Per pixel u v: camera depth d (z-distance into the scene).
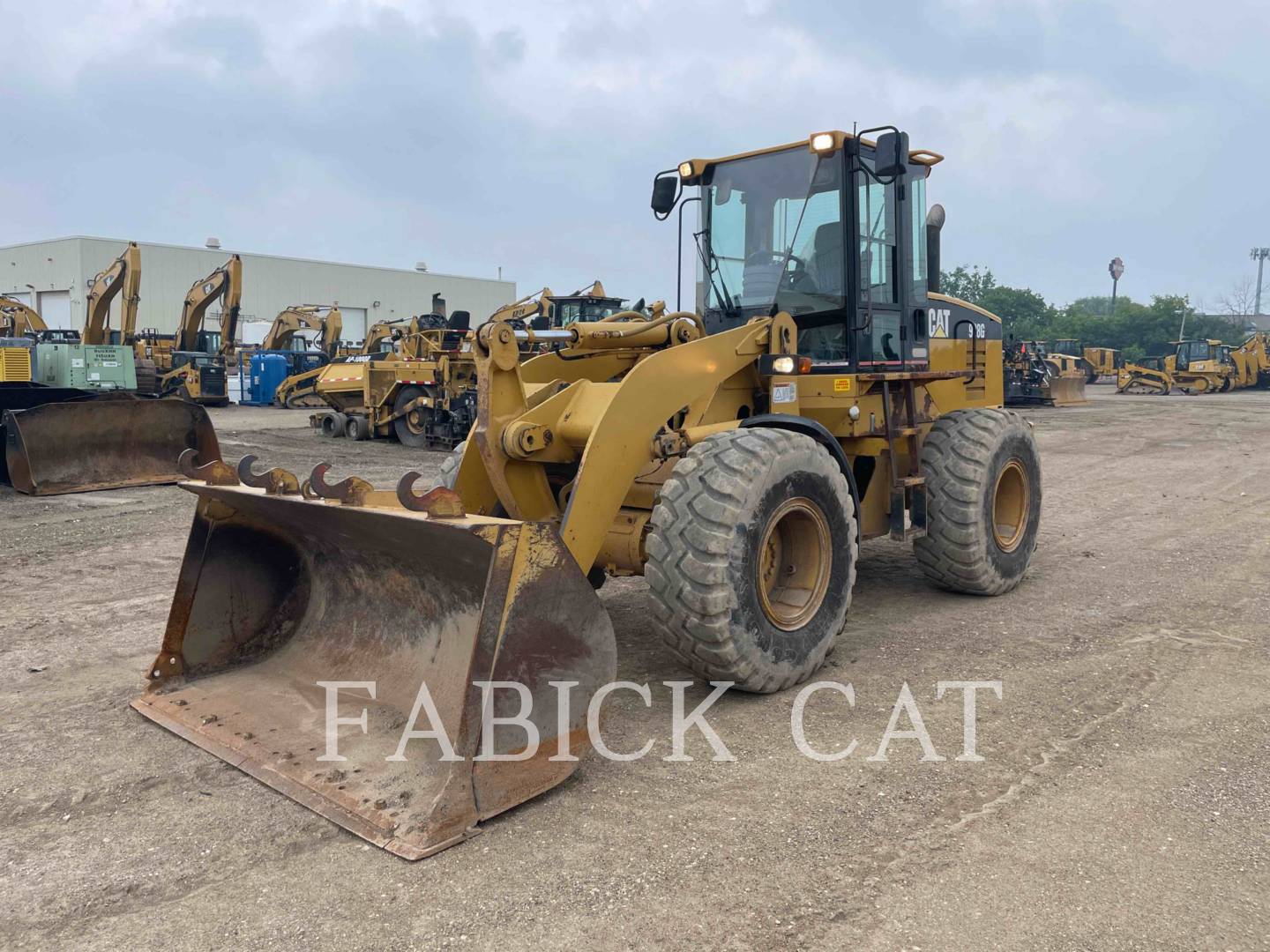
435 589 3.81
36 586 6.47
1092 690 4.29
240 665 4.39
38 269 47.50
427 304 60.62
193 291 27.84
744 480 3.94
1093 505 9.91
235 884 2.80
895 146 4.79
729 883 2.76
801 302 5.29
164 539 8.07
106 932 2.58
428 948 2.49
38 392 11.91
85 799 3.34
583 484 3.84
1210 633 5.15
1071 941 2.48
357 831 3.05
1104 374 47.97
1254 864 2.84
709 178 5.64
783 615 4.30
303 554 4.52
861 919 2.58
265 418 24.08
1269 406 27.97
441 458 14.90
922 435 5.91
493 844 3.00
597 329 4.78
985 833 3.03
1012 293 72.25
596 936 2.52
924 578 6.50
